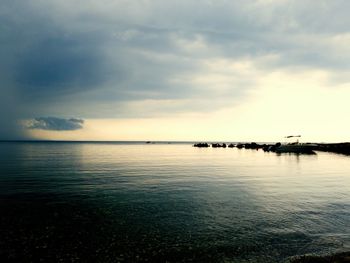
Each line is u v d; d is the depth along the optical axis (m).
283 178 50.19
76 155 116.38
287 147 126.00
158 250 19.28
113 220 25.12
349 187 41.22
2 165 68.12
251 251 19.16
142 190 37.97
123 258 18.17
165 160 93.75
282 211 28.16
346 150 124.06
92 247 19.66
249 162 84.94
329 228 23.31
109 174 53.84
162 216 26.38
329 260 17.34
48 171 57.06
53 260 17.81
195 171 60.41
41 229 22.78
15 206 29.12
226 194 35.94
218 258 18.22
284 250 19.28
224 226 23.86
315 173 57.47
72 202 30.97
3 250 19.06
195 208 29.16
